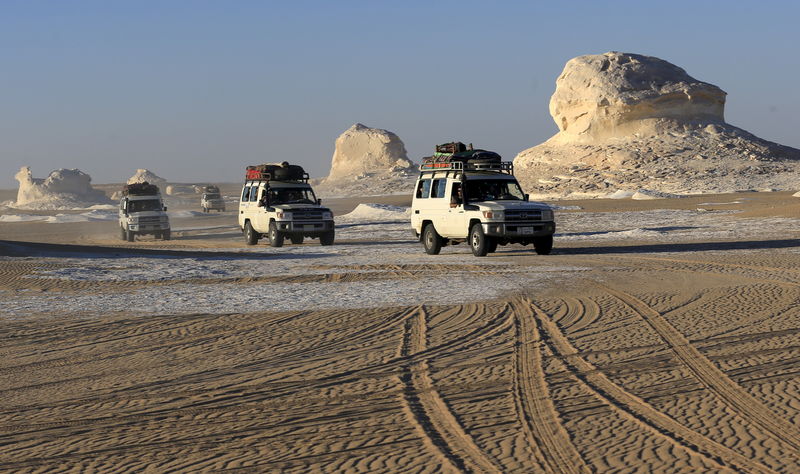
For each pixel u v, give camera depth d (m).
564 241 32.00
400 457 6.60
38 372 10.12
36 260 23.27
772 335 11.05
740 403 7.89
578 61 136.38
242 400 8.54
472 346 10.93
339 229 47.66
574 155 124.12
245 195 35.78
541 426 7.33
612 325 12.16
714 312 13.05
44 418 8.11
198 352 11.02
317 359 10.41
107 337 12.20
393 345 11.13
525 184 118.19
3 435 7.58
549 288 16.50
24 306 15.16
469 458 6.53
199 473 6.37
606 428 7.23
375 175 187.62
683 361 9.71
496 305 14.36
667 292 15.50
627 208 61.31
